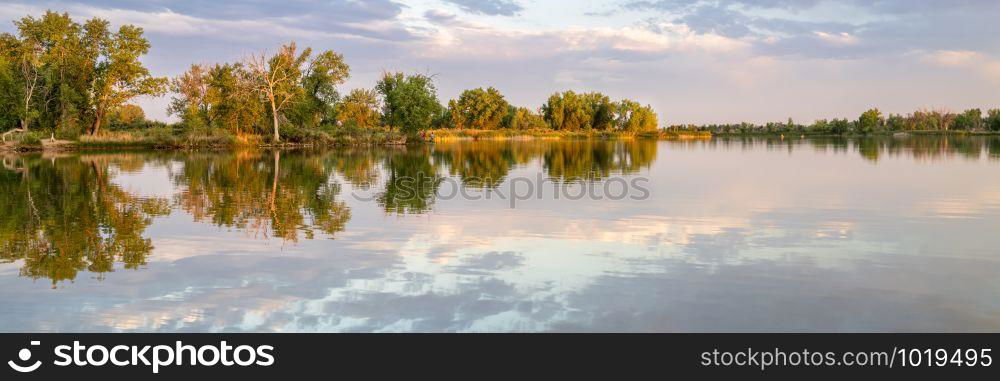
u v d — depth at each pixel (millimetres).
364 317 6254
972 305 6500
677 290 7078
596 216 12703
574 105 126562
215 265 8312
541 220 12164
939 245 9469
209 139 52344
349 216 12773
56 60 53188
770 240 9984
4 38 52750
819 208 13750
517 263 8422
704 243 9766
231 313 6398
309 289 7176
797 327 5973
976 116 121562
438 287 7238
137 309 6527
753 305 6555
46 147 46781
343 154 43062
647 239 10133
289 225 11602
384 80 71375
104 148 49469
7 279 7625
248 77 59031
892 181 20000
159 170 26422
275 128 59250
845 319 6152
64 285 7371
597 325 6023
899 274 7723
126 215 12953
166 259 8680
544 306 6543
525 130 107438
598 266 8234
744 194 16594
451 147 57969
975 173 23047
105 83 55750
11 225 11633
